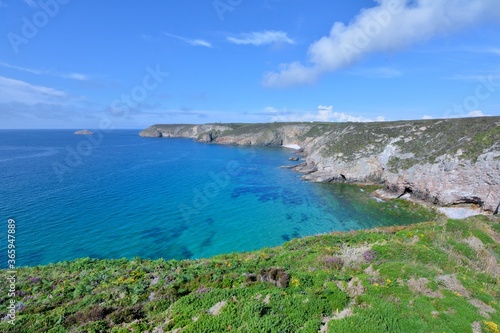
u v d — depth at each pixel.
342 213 45.84
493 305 12.00
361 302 11.90
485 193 42.53
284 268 18.16
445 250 19.25
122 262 24.72
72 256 29.91
